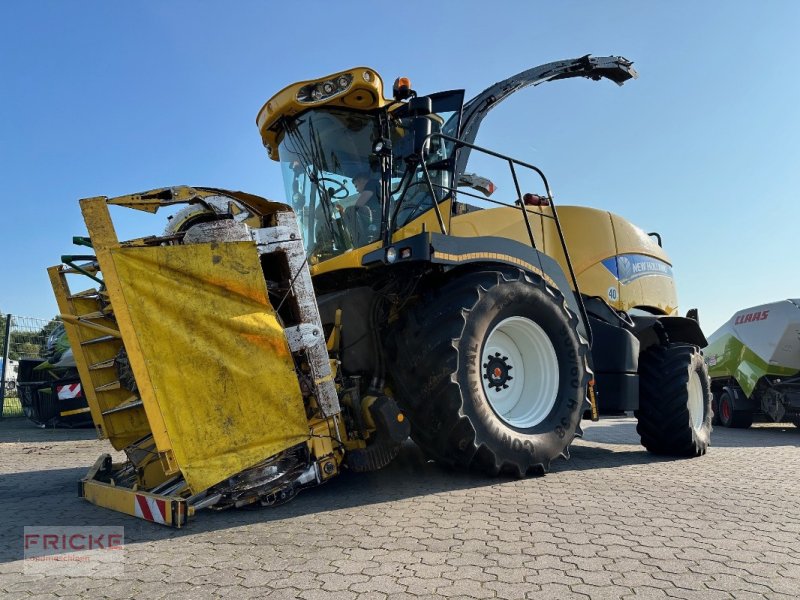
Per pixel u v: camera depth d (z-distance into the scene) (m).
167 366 3.08
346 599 2.13
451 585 2.26
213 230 3.42
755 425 11.97
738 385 11.12
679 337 6.94
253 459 3.26
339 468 3.92
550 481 4.25
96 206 3.06
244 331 3.34
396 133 4.72
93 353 4.46
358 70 4.39
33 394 10.61
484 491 3.87
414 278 4.30
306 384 3.61
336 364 3.94
